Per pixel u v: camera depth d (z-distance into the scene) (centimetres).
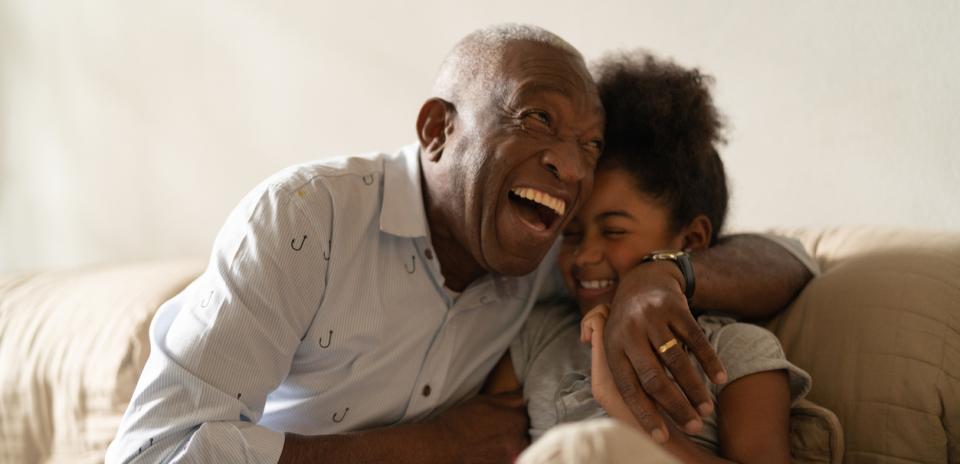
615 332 91
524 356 118
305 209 97
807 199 143
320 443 94
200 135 217
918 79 129
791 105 142
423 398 108
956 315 99
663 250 107
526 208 108
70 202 241
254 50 206
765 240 118
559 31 165
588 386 106
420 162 111
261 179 209
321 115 198
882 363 101
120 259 234
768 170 146
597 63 123
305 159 202
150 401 90
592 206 109
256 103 207
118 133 230
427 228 108
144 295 143
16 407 143
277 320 94
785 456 92
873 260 110
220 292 93
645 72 116
